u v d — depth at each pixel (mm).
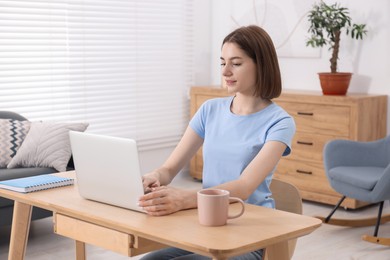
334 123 5070
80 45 5465
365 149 4707
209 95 5926
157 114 6195
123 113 5879
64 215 2117
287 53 5906
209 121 2498
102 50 5645
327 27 5215
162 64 6199
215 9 6555
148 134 6113
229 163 2373
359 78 5465
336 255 4004
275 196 2588
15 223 2459
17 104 5098
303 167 5293
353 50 5469
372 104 5098
